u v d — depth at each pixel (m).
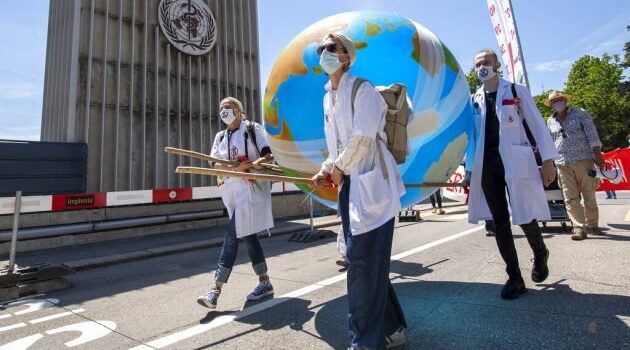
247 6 15.93
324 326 2.74
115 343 2.70
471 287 3.34
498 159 3.16
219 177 3.51
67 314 3.45
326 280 4.05
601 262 3.77
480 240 5.64
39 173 8.64
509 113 3.13
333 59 2.08
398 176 2.12
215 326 2.90
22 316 3.46
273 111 2.94
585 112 5.15
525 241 5.27
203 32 13.82
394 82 2.61
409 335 2.43
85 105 11.16
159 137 12.70
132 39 12.21
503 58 7.05
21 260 6.21
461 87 2.93
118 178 11.66
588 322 2.41
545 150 3.05
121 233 8.27
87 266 5.75
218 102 14.40
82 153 9.33
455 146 2.88
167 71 12.89
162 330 2.90
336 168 2.02
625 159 10.36
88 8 11.47
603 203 9.46
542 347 2.14
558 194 5.83
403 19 2.90
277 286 3.92
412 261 4.56
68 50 11.45
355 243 1.98
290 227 9.00
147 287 4.33
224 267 3.30
